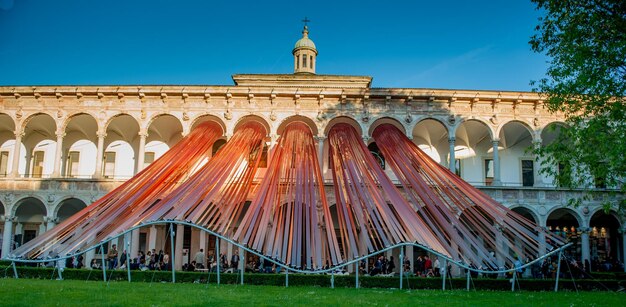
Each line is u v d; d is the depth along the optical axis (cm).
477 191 3547
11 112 4612
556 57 2931
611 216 4850
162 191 3491
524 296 2491
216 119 4656
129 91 4569
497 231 3269
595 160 2750
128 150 5053
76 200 4741
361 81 5706
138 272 3055
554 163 2988
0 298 1916
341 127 4181
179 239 4016
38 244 3127
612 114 2712
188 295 2172
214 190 3334
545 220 4400
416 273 3738
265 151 4741
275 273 3131
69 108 4616
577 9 2762
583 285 3038
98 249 4344
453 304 2091
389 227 3061
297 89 4562
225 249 4134
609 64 2678
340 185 3653
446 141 5119
